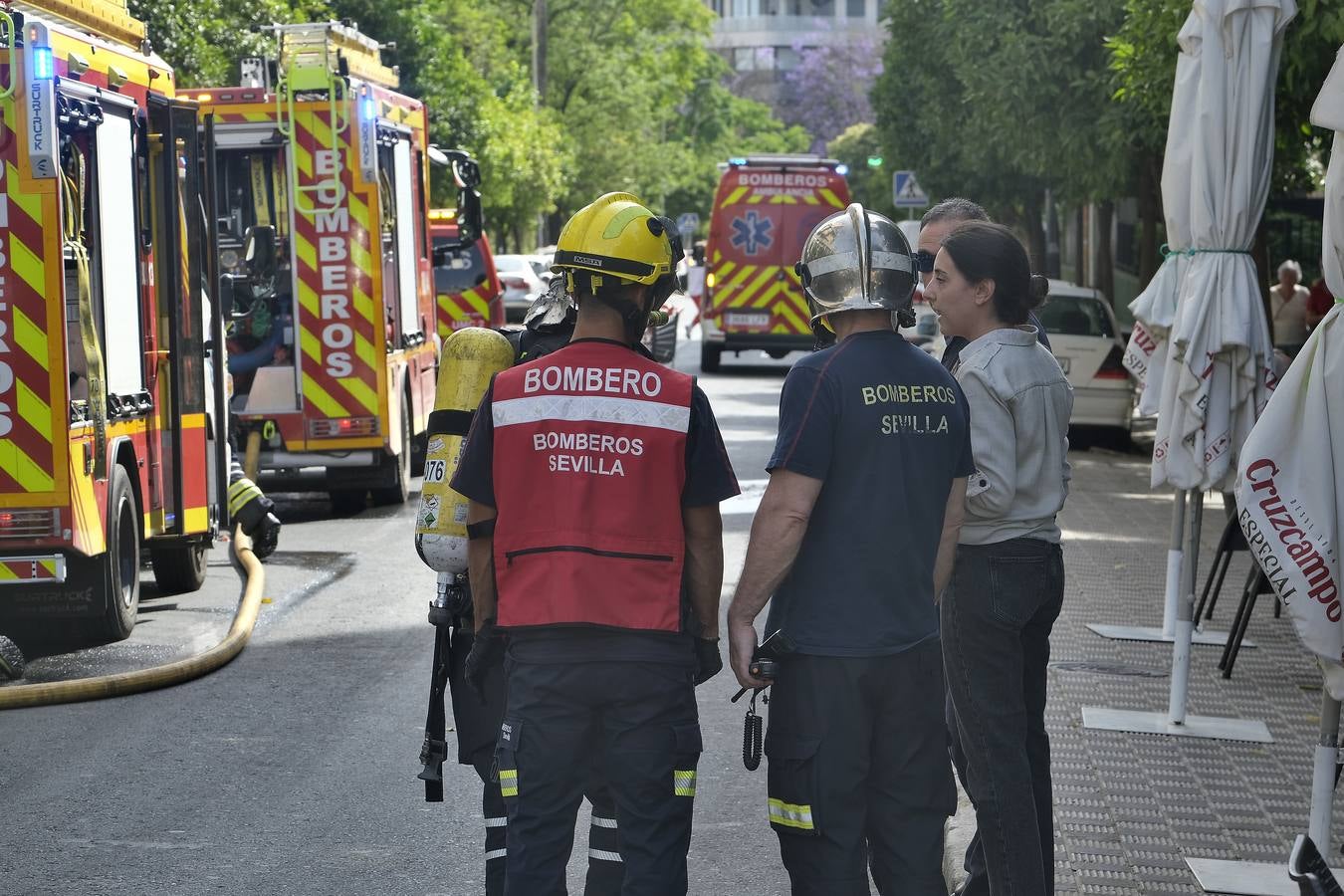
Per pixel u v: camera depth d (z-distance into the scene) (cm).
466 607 623
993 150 3625
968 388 604
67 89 1109
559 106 7562
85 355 1130
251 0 2725
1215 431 943
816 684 553
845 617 553
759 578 551
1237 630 1062
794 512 548
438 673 628
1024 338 618
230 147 1822
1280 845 754
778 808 562
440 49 4481
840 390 555
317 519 1875
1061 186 3116
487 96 5144
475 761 629
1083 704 995
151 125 1321
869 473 555
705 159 12175
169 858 770
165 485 1326
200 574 1445
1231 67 942
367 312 1819
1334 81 620
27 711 1035
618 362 541
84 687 1055
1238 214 942
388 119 1975
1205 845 752
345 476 1911
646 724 532
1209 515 1803
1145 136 2373
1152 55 1808
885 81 4919
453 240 2981
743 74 16512
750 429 2609
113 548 1196
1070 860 731
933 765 566
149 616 1321
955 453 576
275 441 1834
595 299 545
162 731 987
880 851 572
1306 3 1472
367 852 780
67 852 779
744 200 3819
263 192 1867
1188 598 938
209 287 1417
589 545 531
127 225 1235
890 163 5038
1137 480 2120
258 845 789
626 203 548
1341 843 757
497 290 2995
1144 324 1032
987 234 620
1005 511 601
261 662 1160
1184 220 975
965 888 657
